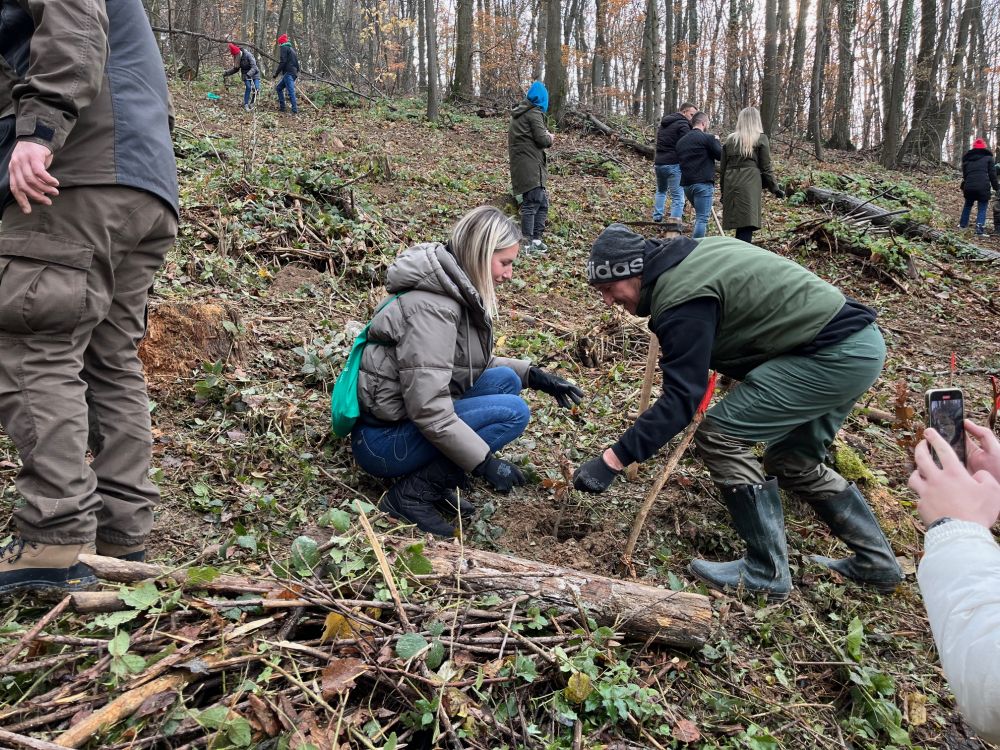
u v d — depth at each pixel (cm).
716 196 1198
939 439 129
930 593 120
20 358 200
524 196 775
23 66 200
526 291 639
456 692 192
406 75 3000
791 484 296
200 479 293
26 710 170
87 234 203
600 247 259
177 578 211
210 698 188
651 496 285
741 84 2736
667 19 2198
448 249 289
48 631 198
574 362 483
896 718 236
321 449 329
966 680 109
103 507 223
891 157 1930
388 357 283
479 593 232
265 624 201
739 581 283
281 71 1499
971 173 1144
